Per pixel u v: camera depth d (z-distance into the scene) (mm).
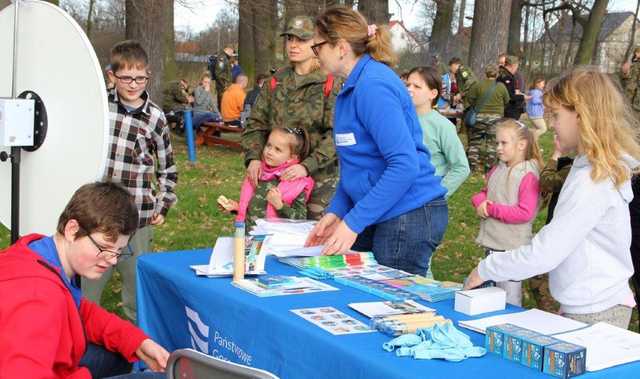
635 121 2389
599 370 1801
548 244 2281
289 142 4020
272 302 2371
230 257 2764
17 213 2922
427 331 1959
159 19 12836
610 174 2281
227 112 13609
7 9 2957
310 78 4031
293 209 3986
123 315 4586
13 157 2893
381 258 3055
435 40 21969
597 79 2357
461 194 9227
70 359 2211
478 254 6414
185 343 2801
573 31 37781
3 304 1967
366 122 2814
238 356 2406
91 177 2709
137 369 2984
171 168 3838
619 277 2428
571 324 2146
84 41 2664
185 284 2703
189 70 25844
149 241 3762
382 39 2908
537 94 13062
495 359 1867
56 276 2113
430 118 4352
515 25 29844
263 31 19703
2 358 1928
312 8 16734
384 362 1818
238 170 10727
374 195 2781
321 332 2055
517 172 3910
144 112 3633
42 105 2865
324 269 2861
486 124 10719
